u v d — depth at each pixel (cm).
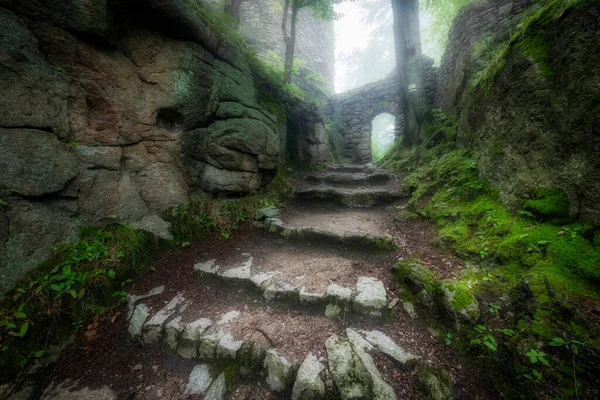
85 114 265
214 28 387
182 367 196
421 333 194
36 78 226
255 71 515
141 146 319
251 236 370
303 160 697
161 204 336
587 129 182
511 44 276
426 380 159
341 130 1138
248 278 264
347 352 176
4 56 206
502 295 185
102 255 261
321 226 383
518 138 247
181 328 212
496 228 240
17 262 209
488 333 169
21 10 214
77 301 229
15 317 197
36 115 226
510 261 204
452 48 626
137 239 291
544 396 136
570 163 194
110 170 287
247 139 397
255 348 191
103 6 251
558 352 143
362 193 470
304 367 169
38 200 230
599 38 178
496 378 157
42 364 195
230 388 177
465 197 322
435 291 205
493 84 302
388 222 380
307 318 218
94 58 268
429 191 388
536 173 223
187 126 351
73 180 253
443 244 271
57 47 239
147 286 265
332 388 159
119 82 291
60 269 231
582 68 188
